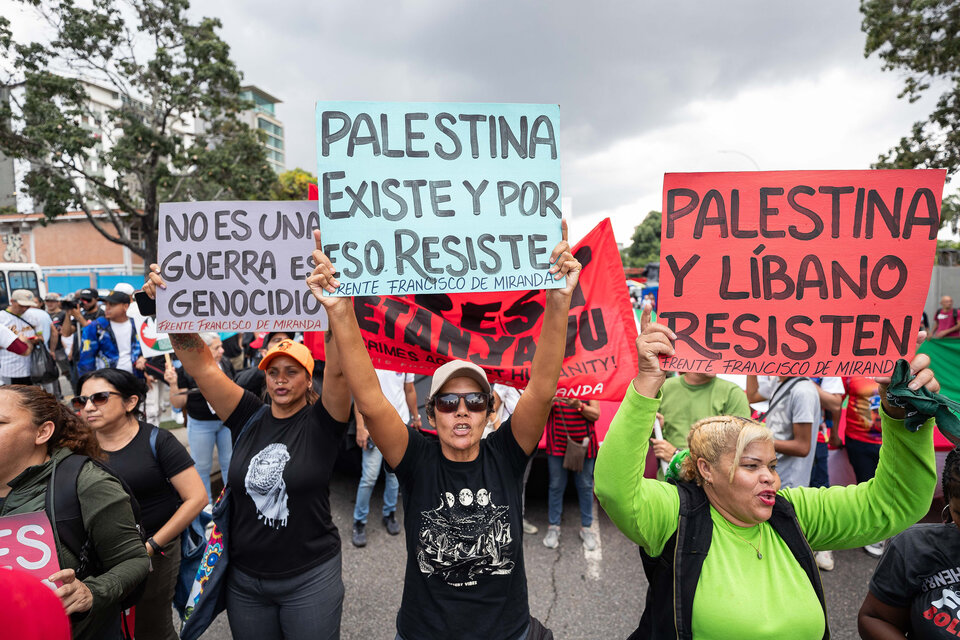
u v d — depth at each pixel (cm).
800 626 159
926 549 164
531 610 349
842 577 384
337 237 198
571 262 200
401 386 464
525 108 210
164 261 243
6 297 1430
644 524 172
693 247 198
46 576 169
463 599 189
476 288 203
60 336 920
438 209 204
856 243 193
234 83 2277
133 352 654
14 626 106
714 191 197
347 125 202
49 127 1969
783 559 168
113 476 191
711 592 164
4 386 183
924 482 168
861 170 193
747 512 168
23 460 178
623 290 308
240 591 238
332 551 244
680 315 198
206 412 427
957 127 1675
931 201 191
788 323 194
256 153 2397
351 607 353
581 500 428
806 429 352
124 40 2078
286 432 247
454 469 199
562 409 416
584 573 393
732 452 170
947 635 156
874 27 1667
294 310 243
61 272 3450
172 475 256
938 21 1559
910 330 190
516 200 207
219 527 240
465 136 207
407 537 199
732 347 196
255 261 244
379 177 202
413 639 191
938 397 157
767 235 195
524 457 205
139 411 262
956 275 1650
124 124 2208
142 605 253
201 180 2380
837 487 186
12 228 3484
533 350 304
